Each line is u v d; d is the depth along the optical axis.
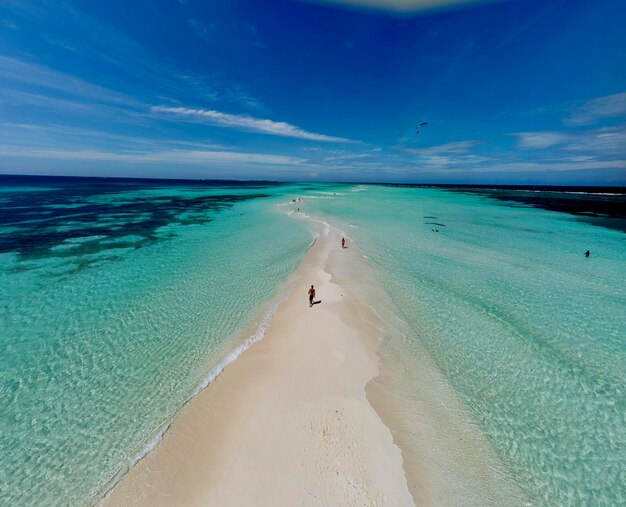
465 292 18.02
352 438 8.27
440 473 7.73
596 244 29.84
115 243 27.41
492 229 37.09
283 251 25.70
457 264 22.86
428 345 13.11
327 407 9.28
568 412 9.98
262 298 16.98
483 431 9.16
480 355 12.56
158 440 8.55
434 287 18.56
